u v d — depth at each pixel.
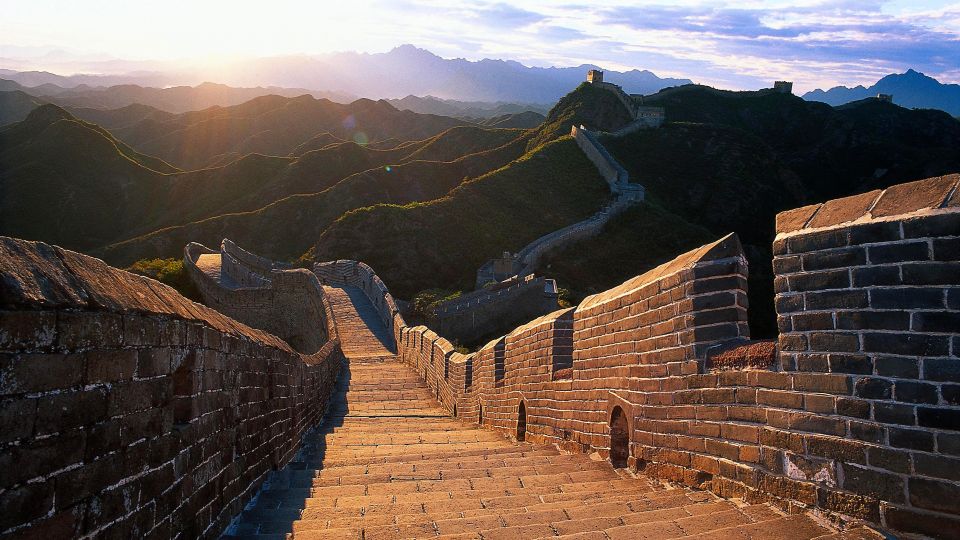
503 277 52.38
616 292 7.11
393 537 4.55
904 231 3.78
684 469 5.44
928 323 3.66
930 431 3.60
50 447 2.83
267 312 35.50
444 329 40.22
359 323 32.25
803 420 4.22
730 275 5.25
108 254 77.69
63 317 2.91
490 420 12.31
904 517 3.65
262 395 6.71
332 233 61.31
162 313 3.90
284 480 6.74
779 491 4.38
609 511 4.88
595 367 7.52
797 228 4.33
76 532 3.01
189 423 4.35
